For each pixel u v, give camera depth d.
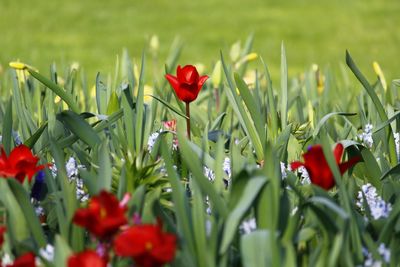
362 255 2.82
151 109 4.23
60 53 14.45
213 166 3.30
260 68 12.74
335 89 6.31
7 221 2.86
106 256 2.55
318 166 2.91
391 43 15.60
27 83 5.00
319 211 2.72
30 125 4.11
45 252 2.77
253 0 20.81
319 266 2.55
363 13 18.80
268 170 2.73
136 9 19.33
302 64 13.98
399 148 4.09
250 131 3.92
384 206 3.17
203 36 16.44
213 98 5.93
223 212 2.73
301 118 4.90
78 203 3.04
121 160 3.58
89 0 20.27
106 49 15.02
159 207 2.84
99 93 4.29
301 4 20.17
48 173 3.17
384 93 4.85
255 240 2.51
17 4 19.58
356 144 3.51
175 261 2.64
